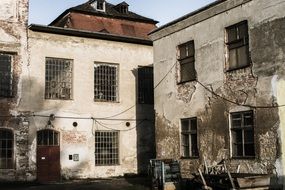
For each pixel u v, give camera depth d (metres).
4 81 23.36
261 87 16.39
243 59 17.47
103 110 26.06
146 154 27.14
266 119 16.11
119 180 24.20
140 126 27.20
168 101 21.47
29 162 23.41
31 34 24.30
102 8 35.78
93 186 21.27
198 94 19.56
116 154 26.33
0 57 23.42
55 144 24.41
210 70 18.97
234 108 17.55
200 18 19.61
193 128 19.88
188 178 19.53
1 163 22.75
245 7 17.34
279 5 15.88
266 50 16.30
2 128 22.92
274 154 15.68
